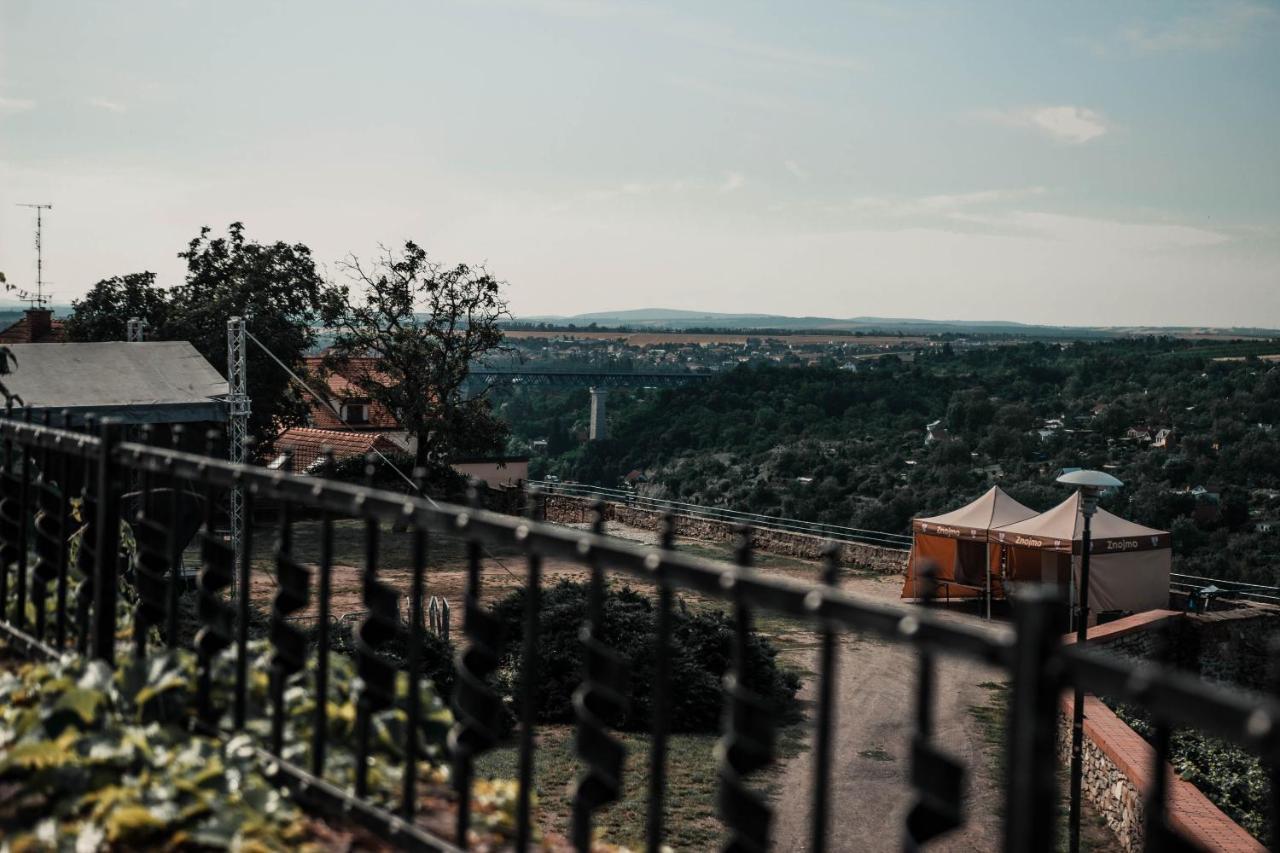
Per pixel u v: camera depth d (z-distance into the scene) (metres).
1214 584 30.84
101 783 3.47
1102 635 23.94
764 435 79.38
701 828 13.99
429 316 48.97
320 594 3.44
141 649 4.32
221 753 3.65
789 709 21.00
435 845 3.06
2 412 5.73
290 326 48.72
